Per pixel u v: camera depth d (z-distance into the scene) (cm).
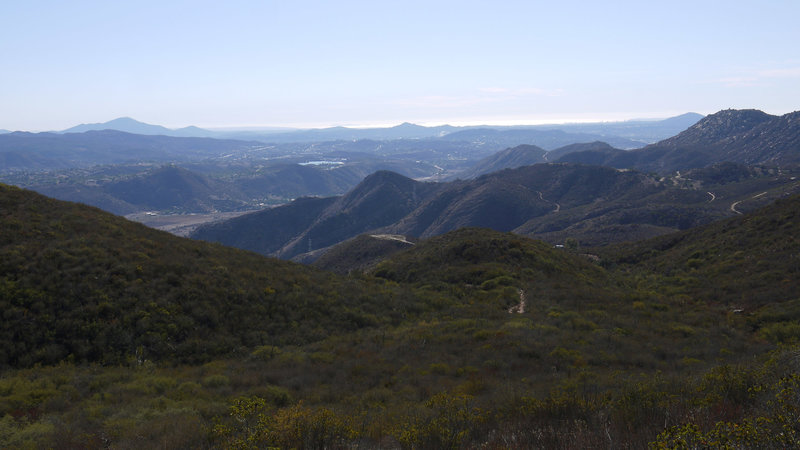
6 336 1290
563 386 965
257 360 1463
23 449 729
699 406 597
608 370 1235
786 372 633
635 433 536
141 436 780
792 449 346
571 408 669
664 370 1230
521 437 588
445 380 1198
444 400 839
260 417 649
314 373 1305
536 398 767
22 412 935
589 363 1316
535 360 1359
